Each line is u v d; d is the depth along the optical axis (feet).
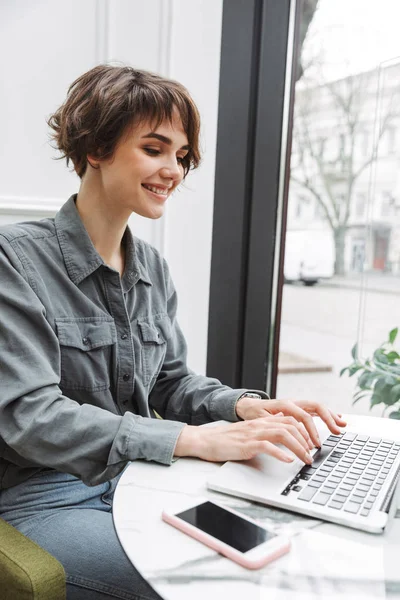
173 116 3.15
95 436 2.77
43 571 2.39
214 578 1.85
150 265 3.94
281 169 6.02
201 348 6.30
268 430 2.73
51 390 2.89
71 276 3.32
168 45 5.65
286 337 6.56
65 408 2.83
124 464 2.76
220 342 6.23
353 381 6.82
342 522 2.19
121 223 3.43
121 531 2.12
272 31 5.68
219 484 2.45
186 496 2.42
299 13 5.83
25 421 2.79
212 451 2.73
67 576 2.71
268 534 2.06
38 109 5.32
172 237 5.99
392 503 2.41
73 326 3.23
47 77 5.32
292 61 5.88
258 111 5.79
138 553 1.98
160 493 2.44
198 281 6.15
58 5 5.25
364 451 2.88
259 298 6.18
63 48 5.33
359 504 2.29
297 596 1.77
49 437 2.77
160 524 2.18
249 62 5.70
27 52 5.22
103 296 3.43
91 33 5.41
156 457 2.73
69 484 3.30
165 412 3.87
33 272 3.17
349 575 1.89
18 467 3.24
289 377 6.72
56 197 5.50
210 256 6.14
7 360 2.86
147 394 3.65
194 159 3.49
